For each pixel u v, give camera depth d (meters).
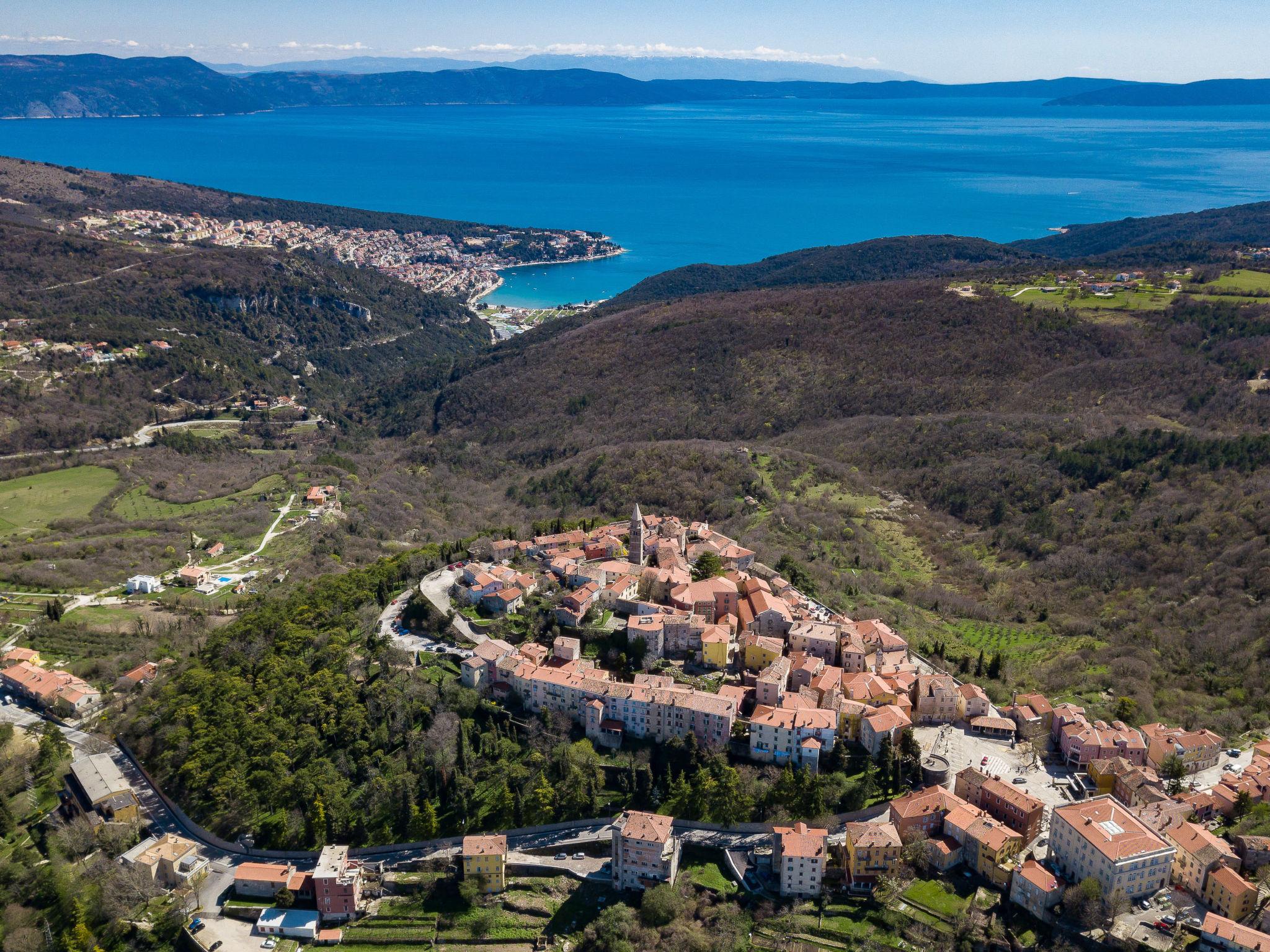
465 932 156.12
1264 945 127.62
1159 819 152.00
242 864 166.50
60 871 167.75
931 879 151.75
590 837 169.88
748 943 147.38
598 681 188.00
